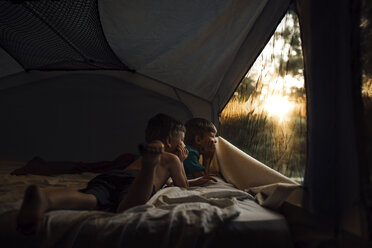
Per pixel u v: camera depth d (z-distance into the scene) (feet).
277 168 3.88
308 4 2.81
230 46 6.44
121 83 9.84
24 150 9.26
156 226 2.26
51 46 6.96
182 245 2.15
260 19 5.00
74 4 5.02
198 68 7.80
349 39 2.18
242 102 5.97
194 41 6.57
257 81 4.98
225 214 2.40
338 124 2.25
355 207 1.99
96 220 2.33
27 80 9.46
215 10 5.32
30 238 2.18
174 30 6.21
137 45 7.03
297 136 3.20
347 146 2.09
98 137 9.63
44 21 5.52
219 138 6.03
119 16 5.83
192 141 5.93
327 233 2.29
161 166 3.74
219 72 7.80
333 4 2.38
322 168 2.36
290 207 2.87
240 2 4.96
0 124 9.26
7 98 9.34
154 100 9.86
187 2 5.19
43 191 2.33
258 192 3.51
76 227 2.23
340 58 2.25
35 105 9.51
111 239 2.18
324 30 2.48
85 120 9.67
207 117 9.65
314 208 2.36
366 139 2.01
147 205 2.68
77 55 7.56
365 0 2.47
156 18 5.84
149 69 8.53
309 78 2.76
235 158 4.96
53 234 2.18
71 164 6.15
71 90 9.73
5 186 3.96
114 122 9.73
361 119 2.03
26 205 2.10
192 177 5.13
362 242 2.07
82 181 4.93
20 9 5.18
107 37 6.61
